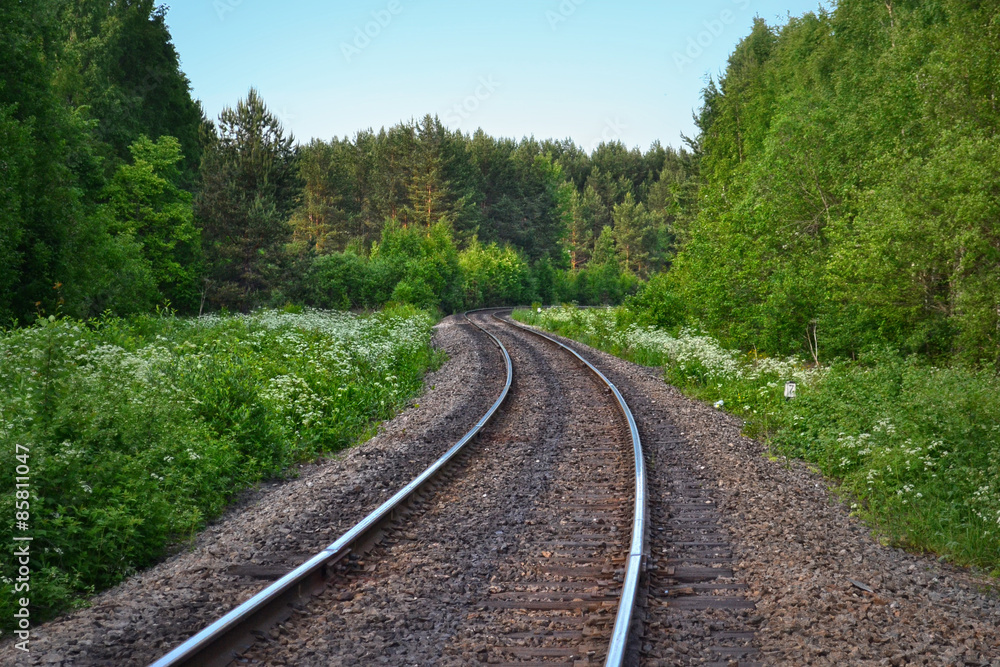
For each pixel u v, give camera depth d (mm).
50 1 30266
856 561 6531
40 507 5973
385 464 10117
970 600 5840
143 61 48562
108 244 27703
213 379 11070
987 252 14961
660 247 125625
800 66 34844
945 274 16859
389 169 97562
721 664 4484
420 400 17281
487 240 104062
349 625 5027
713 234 26781
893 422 10188
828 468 10242
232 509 8625
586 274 105562
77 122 27953
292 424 11977
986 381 10883
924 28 23375
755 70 44406
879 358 14445
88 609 5438
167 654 4059
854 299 18031
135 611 5242
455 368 23016
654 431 12508
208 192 46438
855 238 18312
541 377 20234
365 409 14555
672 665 4434
